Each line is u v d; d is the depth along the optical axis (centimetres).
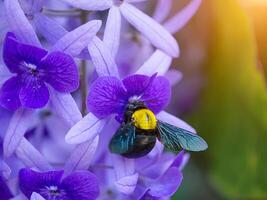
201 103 35
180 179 25
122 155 25
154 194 25
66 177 24
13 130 24
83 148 24
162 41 25
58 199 24
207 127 35
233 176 34
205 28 34
